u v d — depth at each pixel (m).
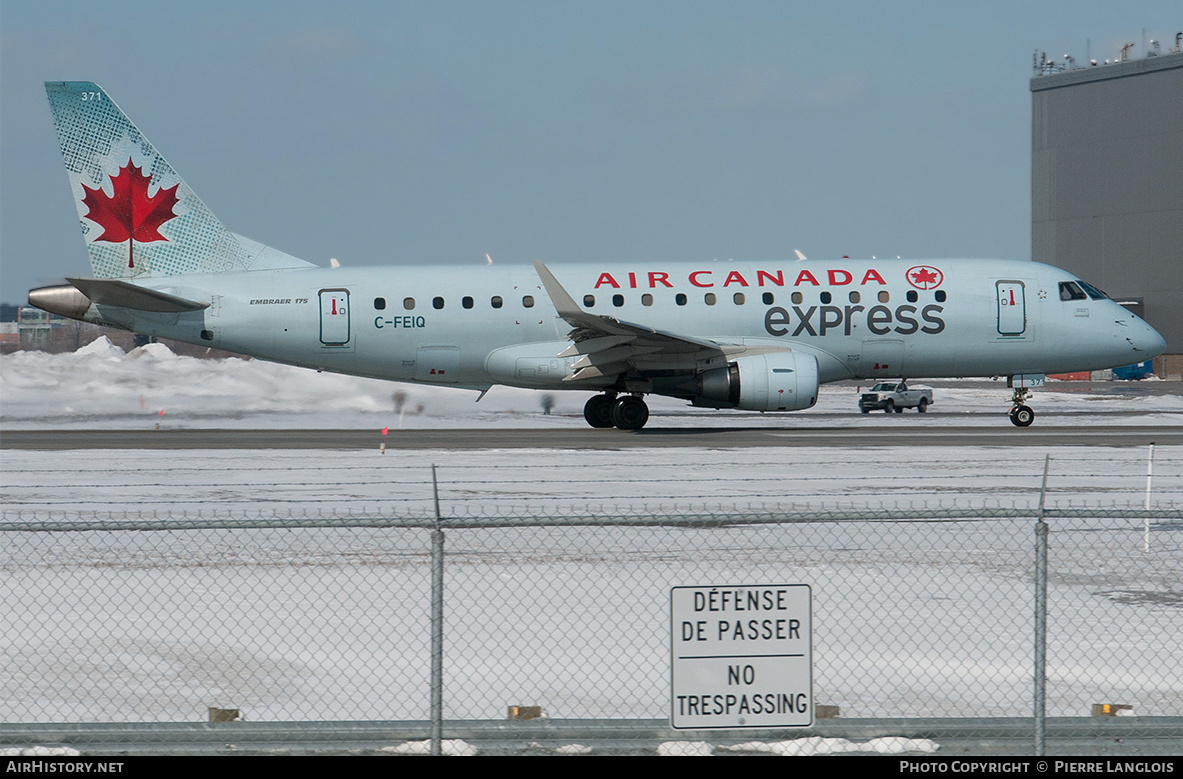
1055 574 58.56
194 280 145.00
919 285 144.62
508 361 143.38
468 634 47.66
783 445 123.06
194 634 47.72
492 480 92.06
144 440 135.25
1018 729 36.91
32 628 48.56
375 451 118.25
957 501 79.81
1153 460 106.00
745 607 33.03
